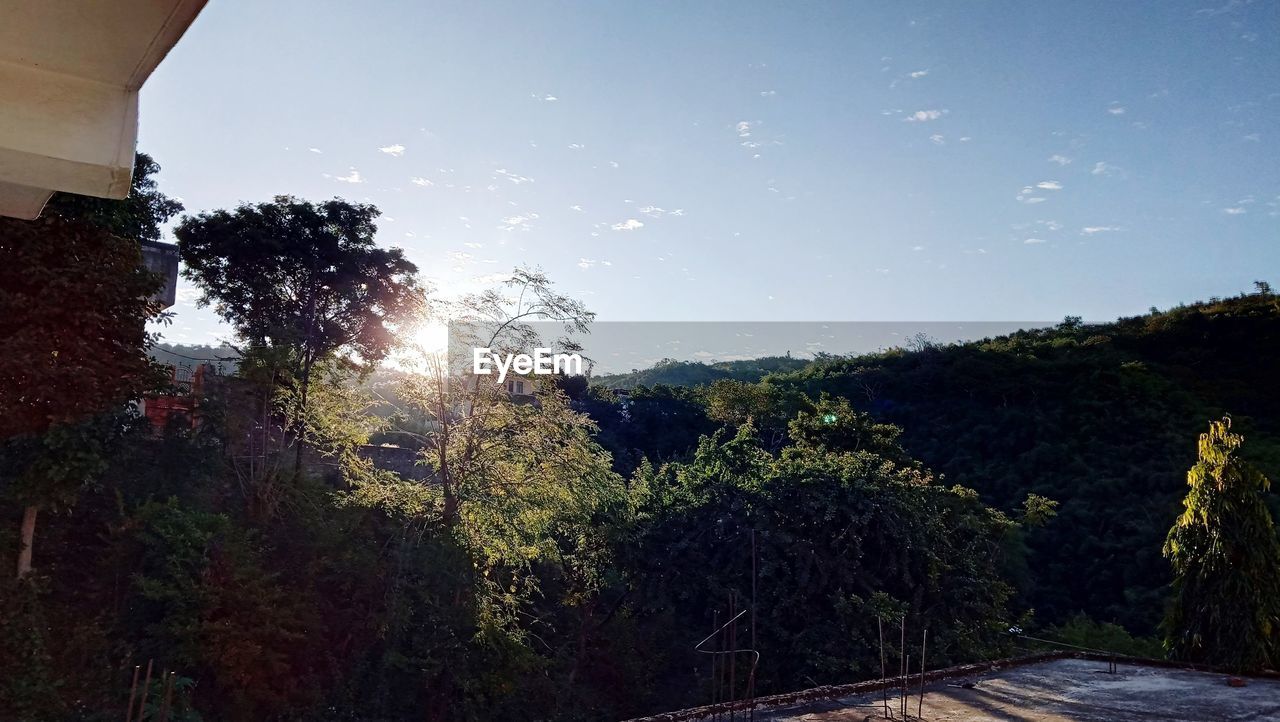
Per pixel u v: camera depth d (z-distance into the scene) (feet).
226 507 62.59
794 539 73.67
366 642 61.52
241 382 66.49
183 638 50.08
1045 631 102.89
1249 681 36.50
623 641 76.07
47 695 41.11
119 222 44.78
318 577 62.54
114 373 43.65
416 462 76.89
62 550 52.08
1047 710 29.40
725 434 165.68
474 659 63.10
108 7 4.95
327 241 87.61
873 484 76.23
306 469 79.15
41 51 5.28
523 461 71.77
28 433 41.75
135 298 44.57
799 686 68.44
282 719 54.39
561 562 78.18
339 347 90.53
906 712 28.45
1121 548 136.98
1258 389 195.11
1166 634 48.06
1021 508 156.56
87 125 5.53
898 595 73.97
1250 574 44.86
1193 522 47.60
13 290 41.78
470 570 65.87
